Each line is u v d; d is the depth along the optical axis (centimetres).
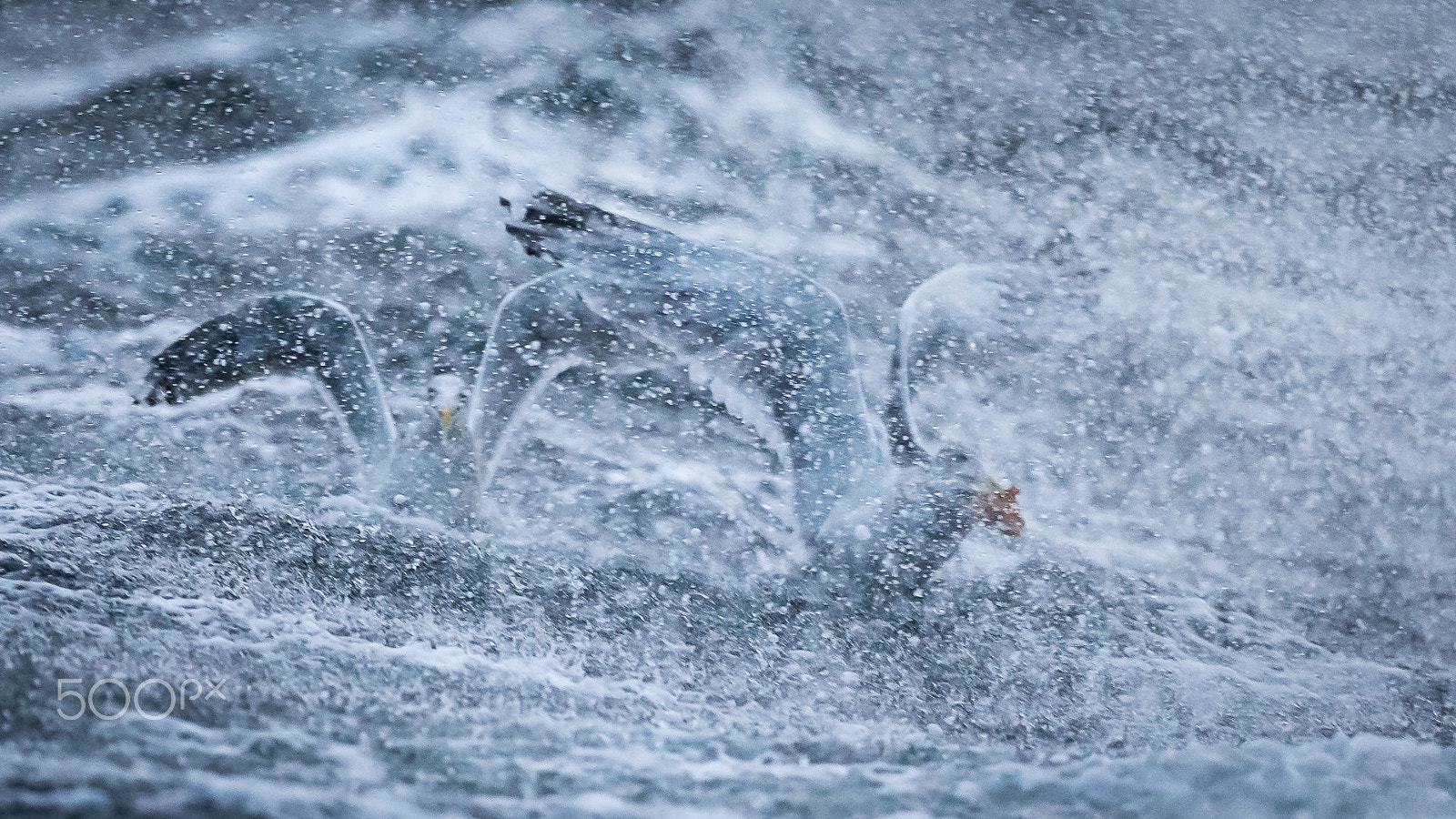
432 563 1820
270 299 2042
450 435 1977
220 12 3259
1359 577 2206
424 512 1942
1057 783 1465
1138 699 1719
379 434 1989
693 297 1856
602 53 3303
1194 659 1866
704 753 1449
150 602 1590
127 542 1742
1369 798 1495
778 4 3441
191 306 2492
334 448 2055
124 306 2461
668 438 2186
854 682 1695
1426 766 1617
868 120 3231
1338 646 2012
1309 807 1454
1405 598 2169
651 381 2267
